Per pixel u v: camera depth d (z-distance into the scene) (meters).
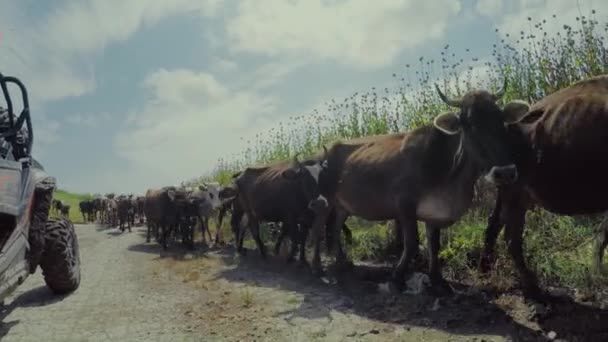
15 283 4.43
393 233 8.03
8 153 5.22
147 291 6.43
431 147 5.68
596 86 4.65
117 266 8.74
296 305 5.48
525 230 6.44
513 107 4.64
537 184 4.86
